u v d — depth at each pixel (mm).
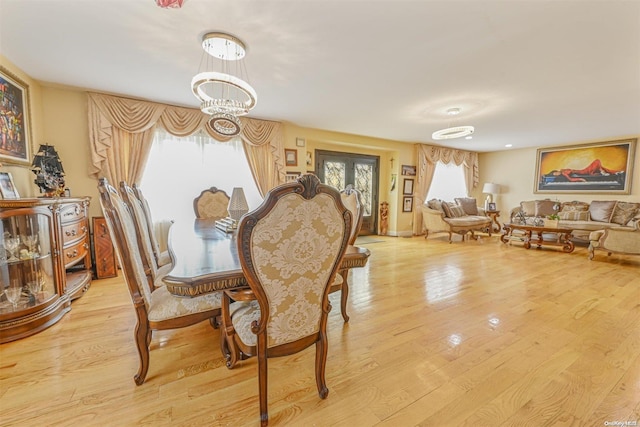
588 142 5793
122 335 1938
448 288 2979
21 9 1722
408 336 1985
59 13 1765
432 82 2844
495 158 7355
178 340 1921
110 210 1301
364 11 1734
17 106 2533
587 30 1919
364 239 6129
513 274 3498
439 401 1367
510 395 1409
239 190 2467
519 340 1934
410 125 4699
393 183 6539
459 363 1674
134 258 1400
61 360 1648
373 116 4148
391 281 3211
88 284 2799
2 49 2219
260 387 1184
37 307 1985
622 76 2662
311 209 1101
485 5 1676
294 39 2051
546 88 2973
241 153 4289
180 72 2650
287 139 4781
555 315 2322
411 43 2107
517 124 4488
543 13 1746
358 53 2262
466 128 3779
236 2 1654
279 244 1078
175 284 1115
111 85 2986
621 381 1509
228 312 1475
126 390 1413
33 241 2082
